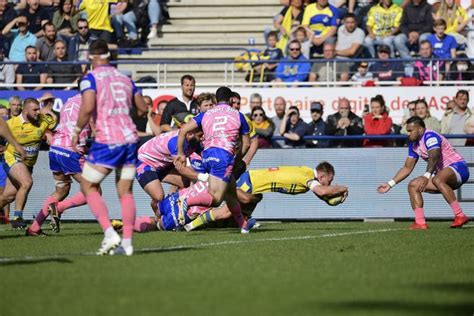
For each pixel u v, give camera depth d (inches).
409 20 2287.2
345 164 1846.7
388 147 1841.8
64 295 729.0
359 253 1056.8
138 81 2212.1
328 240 1246.9
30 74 2124.8
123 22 2425.0
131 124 987.3
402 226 1599.4
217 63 2176.4
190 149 1435.8
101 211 999.0
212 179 1343.5
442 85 2052.2
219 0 2568.9
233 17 2544.3
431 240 1240.2
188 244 1179.9
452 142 1931.6
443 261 976.3
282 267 910.4
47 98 1857.8
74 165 1366.9
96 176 981.8
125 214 1002.1
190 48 2242.9
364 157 1844.2
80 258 984.3
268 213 1841.8
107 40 2356.1
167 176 1513.3
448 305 686.5
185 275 845.2
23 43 2352.4
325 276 844.0
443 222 1784.0
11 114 1804.9
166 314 637.9
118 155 978.1
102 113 974.4
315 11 2306.8
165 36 2512.3
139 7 2450.8
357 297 721.6
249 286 778.8
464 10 2365.9
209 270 882.1
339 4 2391.7
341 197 1434.5
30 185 1567.4
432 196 1836.9
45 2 2465.6
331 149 1849.2
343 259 987.9
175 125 1737.2
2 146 1717.5
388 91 2005.4
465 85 2030.0
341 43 2253.9
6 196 1605.6
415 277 842.2
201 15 2549.2
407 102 2009.1
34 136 1567.4
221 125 1336.1
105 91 972.6
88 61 2151.8
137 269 886.4
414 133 1471.5
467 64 2132.1
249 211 1472.7
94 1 2352.4
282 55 2245.3
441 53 2226.9
